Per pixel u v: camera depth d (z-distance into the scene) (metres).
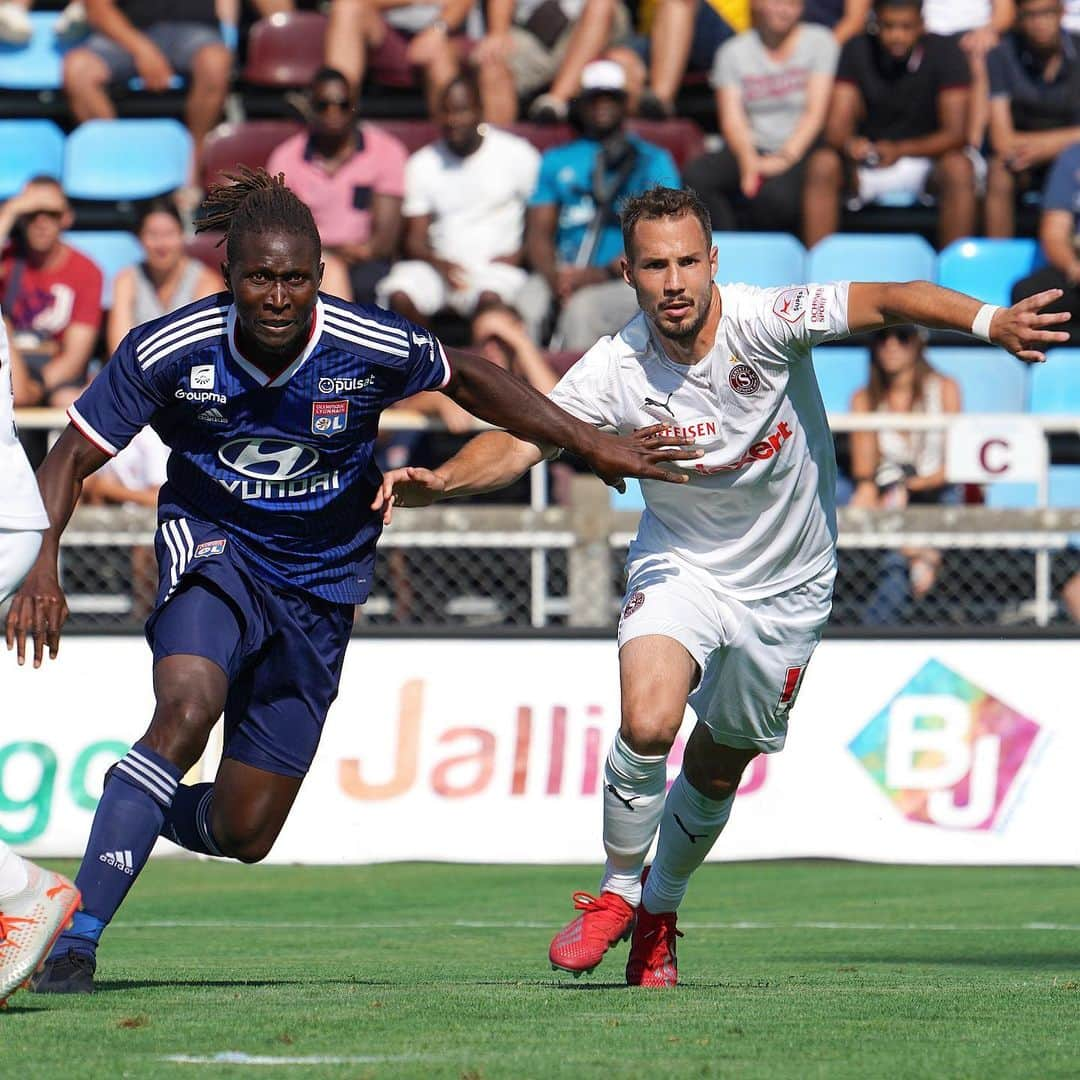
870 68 42.00
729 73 41.44
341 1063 11.26
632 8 47.31
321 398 15.12
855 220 42.84
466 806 32.22
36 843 32.06
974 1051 12.16
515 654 32.56
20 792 32.19
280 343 14.51
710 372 16.38
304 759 16.50
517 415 15.63
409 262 39.69
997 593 34.34
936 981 17.89
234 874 32.09
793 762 32.31
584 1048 12.12
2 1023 12.82
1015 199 42.38
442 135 40.28
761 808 32.19
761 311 16.19
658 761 16.00
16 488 13.63
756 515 16.86
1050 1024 13.66
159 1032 12.55
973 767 32.22
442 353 15.52
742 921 26.45
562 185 39.38
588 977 18.81
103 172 45.03
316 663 16.19
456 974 19.08
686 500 16.88
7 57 47.31
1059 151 41.34
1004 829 32.06
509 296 39.31
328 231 39.53
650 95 43.56
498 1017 13.74
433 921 26.78
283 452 15.34
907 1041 12.65
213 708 14.99
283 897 29.56
